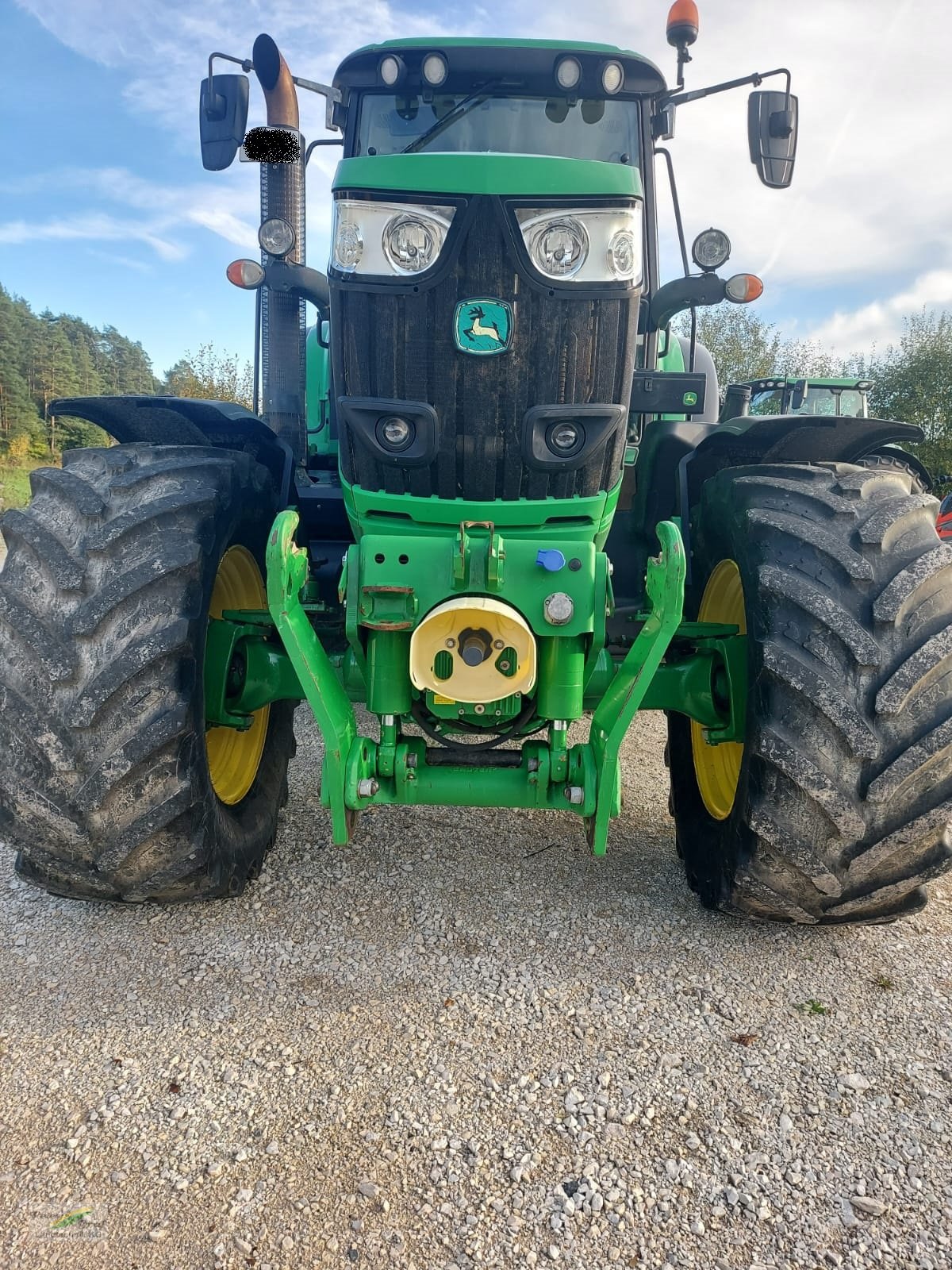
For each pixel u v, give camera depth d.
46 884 2.47
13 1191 1.69
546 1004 2.28
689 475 3.20
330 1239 1.59
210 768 2.78
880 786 2.14
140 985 2.34
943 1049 2.13
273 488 3.08
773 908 2.45
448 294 2.27
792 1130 1.86
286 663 2.82
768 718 2.24
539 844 3.25
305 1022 2.20
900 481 2.53
